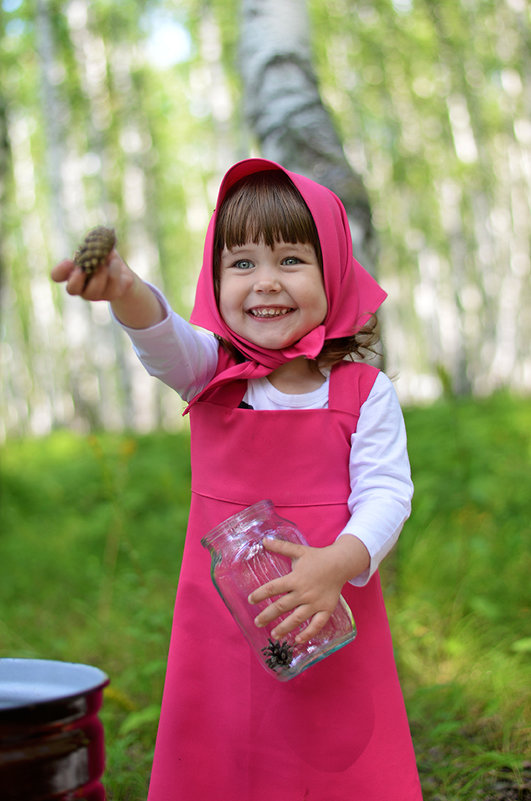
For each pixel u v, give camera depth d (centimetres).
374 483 178
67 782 133
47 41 1438
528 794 240
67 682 152
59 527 654
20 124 2173
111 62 1742
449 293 2392
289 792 174
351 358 200
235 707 179
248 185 190
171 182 2355
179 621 188
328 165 392
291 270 184
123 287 161
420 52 2028
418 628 356
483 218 2138
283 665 163
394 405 187
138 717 262
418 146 2177
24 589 509
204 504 187
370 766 176
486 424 834
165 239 2409
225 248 188
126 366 2009
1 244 1044
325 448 181
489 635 347
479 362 2312
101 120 1716
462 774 251
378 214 2305
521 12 1858
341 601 168
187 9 1697
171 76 2112
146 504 643
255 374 184
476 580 401
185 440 969
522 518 481
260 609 164
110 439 1051
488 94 2138
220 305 191
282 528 169
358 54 1998
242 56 426
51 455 1084
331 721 176
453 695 292
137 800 242
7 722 125
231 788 177
